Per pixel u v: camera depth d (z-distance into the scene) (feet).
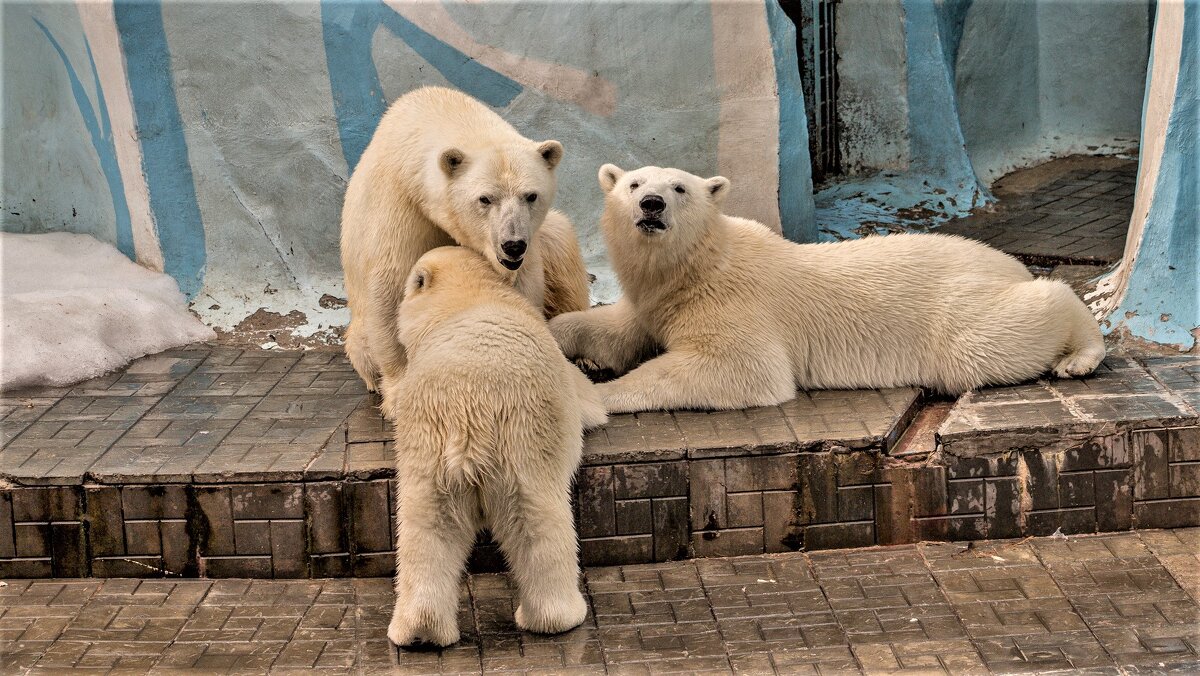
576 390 14.99
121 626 13.67
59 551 14.83
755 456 14.96
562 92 21.02
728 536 15.15
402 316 14.30
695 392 16.11
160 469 14.66
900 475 15.16
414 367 13.05
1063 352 16.90
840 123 26.96
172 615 13.93
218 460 14.90
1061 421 15.17
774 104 20.61
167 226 20.97
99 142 21.17
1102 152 28.32
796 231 21.80
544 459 12.82
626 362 17.74
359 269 16.33
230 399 17.21
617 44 20.76
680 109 20.99
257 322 20.44
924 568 14.67
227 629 13.58
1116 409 15.49
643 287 16.74
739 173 21.09
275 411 16.69
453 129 15.72
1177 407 15.48
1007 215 24.64
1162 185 18.02
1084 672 12.22
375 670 12.60
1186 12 17.46
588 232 21.66
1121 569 14.40
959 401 16.15
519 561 13.05
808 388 16.96
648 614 13.74
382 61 20.75
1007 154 28.14
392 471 14.60
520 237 14.19
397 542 14.01
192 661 12.87
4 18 21.30
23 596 14.43
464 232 14.98
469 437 12.41
